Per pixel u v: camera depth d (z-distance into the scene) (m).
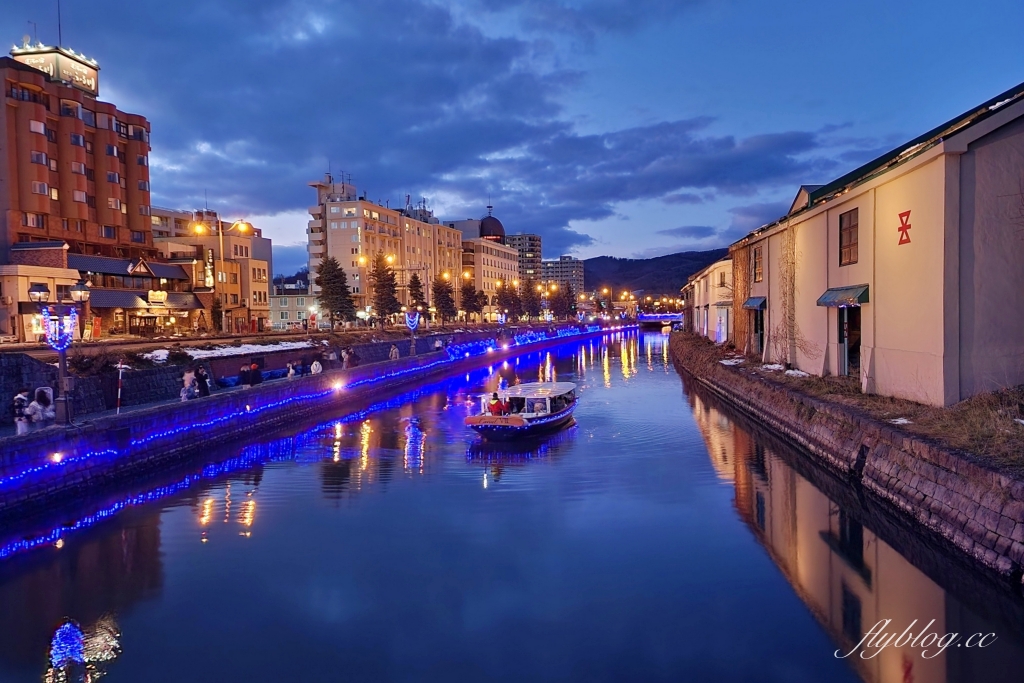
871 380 19.70
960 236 15.68
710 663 9.18
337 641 9.98
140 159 64.81
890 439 14.48
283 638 10.12
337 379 33.88
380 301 72.06
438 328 85.75
